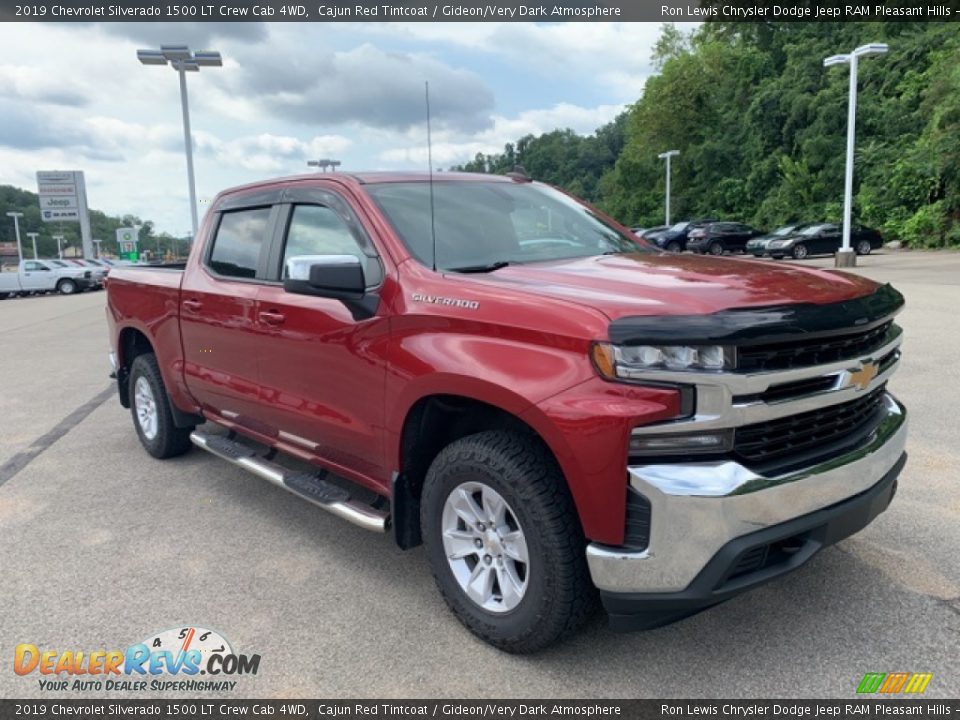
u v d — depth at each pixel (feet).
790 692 8.67
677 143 187.01
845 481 8.82
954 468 15.53
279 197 13.76
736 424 7.98
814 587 10.90
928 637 9.59
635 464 8.04
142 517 14.62
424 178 13.05
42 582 11.91
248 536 13.61
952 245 107.76
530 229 12.63
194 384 15.81
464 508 9.81
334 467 12.37
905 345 29.19
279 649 9.90
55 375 31.83
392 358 10.33
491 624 9.54
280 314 12.59
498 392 8.82
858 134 141.79
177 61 72.13
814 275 10.09
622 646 9.68
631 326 7.92
